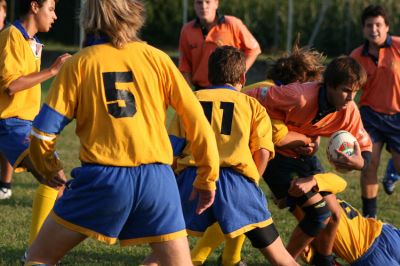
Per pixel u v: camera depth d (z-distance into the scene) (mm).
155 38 78875
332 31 70438
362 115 21312
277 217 20344
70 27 79750
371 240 15039
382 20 20984
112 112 10336
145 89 10523
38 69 16812
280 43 71438
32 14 16344
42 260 10523
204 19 24047
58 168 10688
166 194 10469
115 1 10539
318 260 15266
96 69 10422
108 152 10297
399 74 21016
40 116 10336
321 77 15695
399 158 21328
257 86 15172
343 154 14367
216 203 12781
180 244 10547
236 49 13922
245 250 17141
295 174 14977
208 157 10516
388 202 23047
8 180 21766
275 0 72750
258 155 13203
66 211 10414
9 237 17469
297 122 14617
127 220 10539
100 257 16234
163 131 10609
